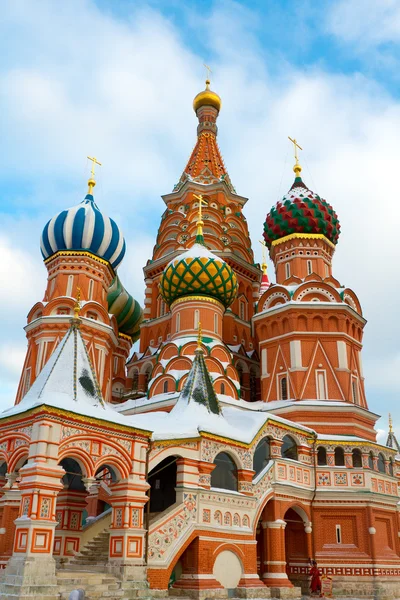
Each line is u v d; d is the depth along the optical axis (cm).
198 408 2166
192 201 3978
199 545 1833
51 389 1638
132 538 1616
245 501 2084
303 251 3400
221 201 4094
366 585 2384
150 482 2172
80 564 1809
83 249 3331
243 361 3469
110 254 3441
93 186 3631
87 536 1981
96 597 1439
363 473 2578
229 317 3572
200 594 1747
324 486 2544
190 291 3128
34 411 1524
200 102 4800
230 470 2144
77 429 1573
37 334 3136
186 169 4409
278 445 2428
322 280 3216
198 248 3275
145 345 3747
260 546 2398
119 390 4075
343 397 2877
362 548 2461
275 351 3077
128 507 1636
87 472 1568
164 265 3819
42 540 1408
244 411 2525
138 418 2234
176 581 1817
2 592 1348
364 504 2517
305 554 2459
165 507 2088
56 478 1483
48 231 3372
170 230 3950
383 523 2647
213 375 2827
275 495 2305
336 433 2745
